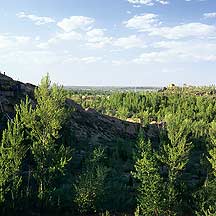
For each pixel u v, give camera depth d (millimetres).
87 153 72500
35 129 51469
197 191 51469
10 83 87000
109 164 73188
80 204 51156
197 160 88500
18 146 47281
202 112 177375
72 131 92812
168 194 50094
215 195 49062
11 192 47000
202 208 45719
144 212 49125
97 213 52375
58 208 50781
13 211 47031
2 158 46406
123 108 173875
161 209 49281
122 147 88125
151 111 193250
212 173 56156
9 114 78000
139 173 51062
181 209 51531
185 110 181125
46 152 50469
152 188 48875
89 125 107688
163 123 128125
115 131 114562
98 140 100125
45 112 51656
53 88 53938
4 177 45781
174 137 52406
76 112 108500
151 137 121500
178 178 55969
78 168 68062
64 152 51500
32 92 92875
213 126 74188
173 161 51688
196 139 109125
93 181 51875
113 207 54312
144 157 50219
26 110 51625
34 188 53531
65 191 55188
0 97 80312
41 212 49906
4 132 48156
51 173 49875
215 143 59062
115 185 59594
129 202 55594
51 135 52812
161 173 68062
